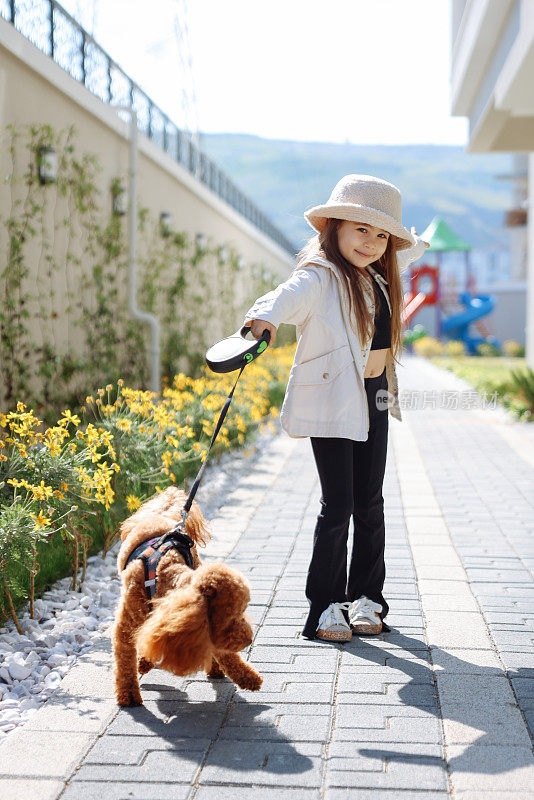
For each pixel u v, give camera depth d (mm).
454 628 3670
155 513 3178
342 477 3486
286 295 3240
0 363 7004
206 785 2375
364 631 3592
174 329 12523
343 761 2502
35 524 3740
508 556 4855
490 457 8789
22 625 3814
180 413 6992
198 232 14836
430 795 2316
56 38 8430
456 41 10578
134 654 2898
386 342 3605
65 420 4410
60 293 8344
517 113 9914
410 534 5395
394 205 3461
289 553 4902
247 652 3404
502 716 2803
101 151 9641
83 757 2541
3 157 6984
